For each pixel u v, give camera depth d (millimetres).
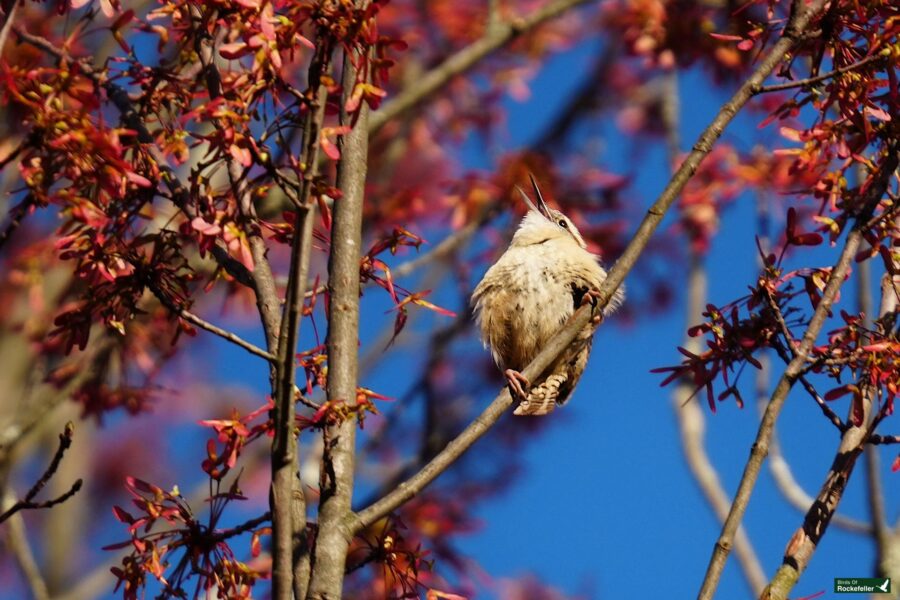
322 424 8172
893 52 8977
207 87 9023
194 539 8031
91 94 7934
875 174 9227
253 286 8719
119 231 8547
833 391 8656
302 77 11727
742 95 9492
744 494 8328
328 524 8047
